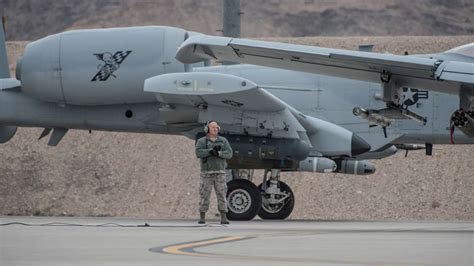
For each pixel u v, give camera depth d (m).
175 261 29.08
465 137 61.44
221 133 58.75
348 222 58.22
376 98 62.12
